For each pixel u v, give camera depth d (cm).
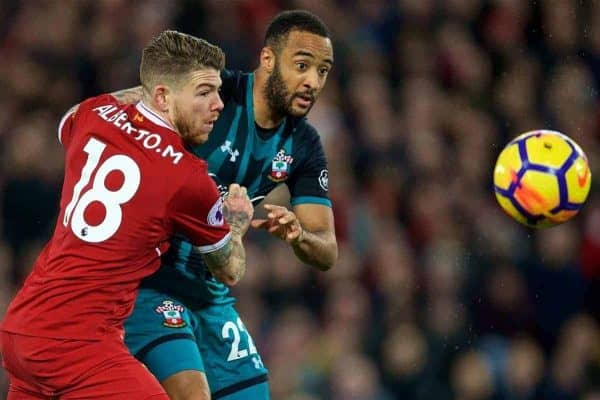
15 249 3956
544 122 4978
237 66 4575
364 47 4928
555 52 5159
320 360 3766
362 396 3684
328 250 2169
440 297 4028
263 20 4778
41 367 1838
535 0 5203
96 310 1841
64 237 1869
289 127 2172
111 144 1892
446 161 4656
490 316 4056
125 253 1855
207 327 2147
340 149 4488
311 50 2066
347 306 3897
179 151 1878
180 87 1908
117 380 1827
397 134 4638
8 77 4362
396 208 4419
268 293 3909
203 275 2119
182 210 1873
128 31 4469
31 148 4062
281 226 2016
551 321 4225
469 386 3812
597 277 4347
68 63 4425
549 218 2095
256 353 2216
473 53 5094
